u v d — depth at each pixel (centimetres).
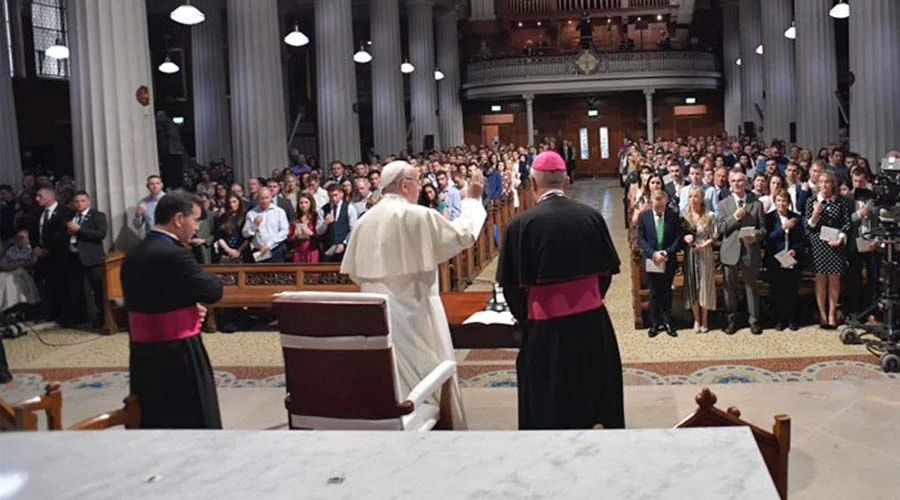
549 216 405
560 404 403
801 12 1684
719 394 633
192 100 3138
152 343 438
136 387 441
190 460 146
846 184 955
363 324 379
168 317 436
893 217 689
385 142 2497
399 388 391
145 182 1050
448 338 472
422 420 429
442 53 3369
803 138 1692
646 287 905
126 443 156
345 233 983
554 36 3803
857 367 690
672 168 1204
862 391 625
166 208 445
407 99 3500
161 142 1780
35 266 1077
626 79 3503
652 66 3494
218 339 905
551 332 405
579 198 2702
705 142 2655
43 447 155
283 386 712
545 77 3512
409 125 3169
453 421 454
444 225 459
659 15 3697
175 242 446
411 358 457
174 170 1233
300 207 990
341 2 1972
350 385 389
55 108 2625
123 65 1030
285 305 389
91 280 991
